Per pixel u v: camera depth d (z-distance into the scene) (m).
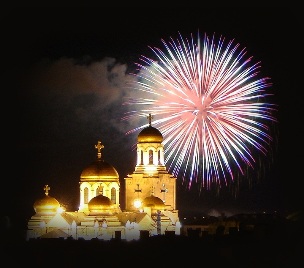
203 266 123.94
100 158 196.25
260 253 126.88
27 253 133.88
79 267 126.19
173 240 141.88
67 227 180.38
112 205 184.25
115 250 133.75
